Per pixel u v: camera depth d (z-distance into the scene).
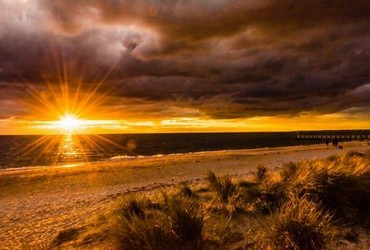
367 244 5.40
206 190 10.41
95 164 35.88
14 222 11.05
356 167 8.53
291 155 39.97
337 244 5.38
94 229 7.11
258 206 7.31
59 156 80.19
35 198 17.39
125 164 33.53
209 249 5.00
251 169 25.86
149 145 123.06
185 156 43.38
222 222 5.89
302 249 4.64
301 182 7.51
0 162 63.75
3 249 7.81
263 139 168.00
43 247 6.22
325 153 41.38
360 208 6.87
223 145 109.56
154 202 7.70
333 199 6.90
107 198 13.83
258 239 5.29
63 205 13.88
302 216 4.91
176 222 4.86
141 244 4.67
